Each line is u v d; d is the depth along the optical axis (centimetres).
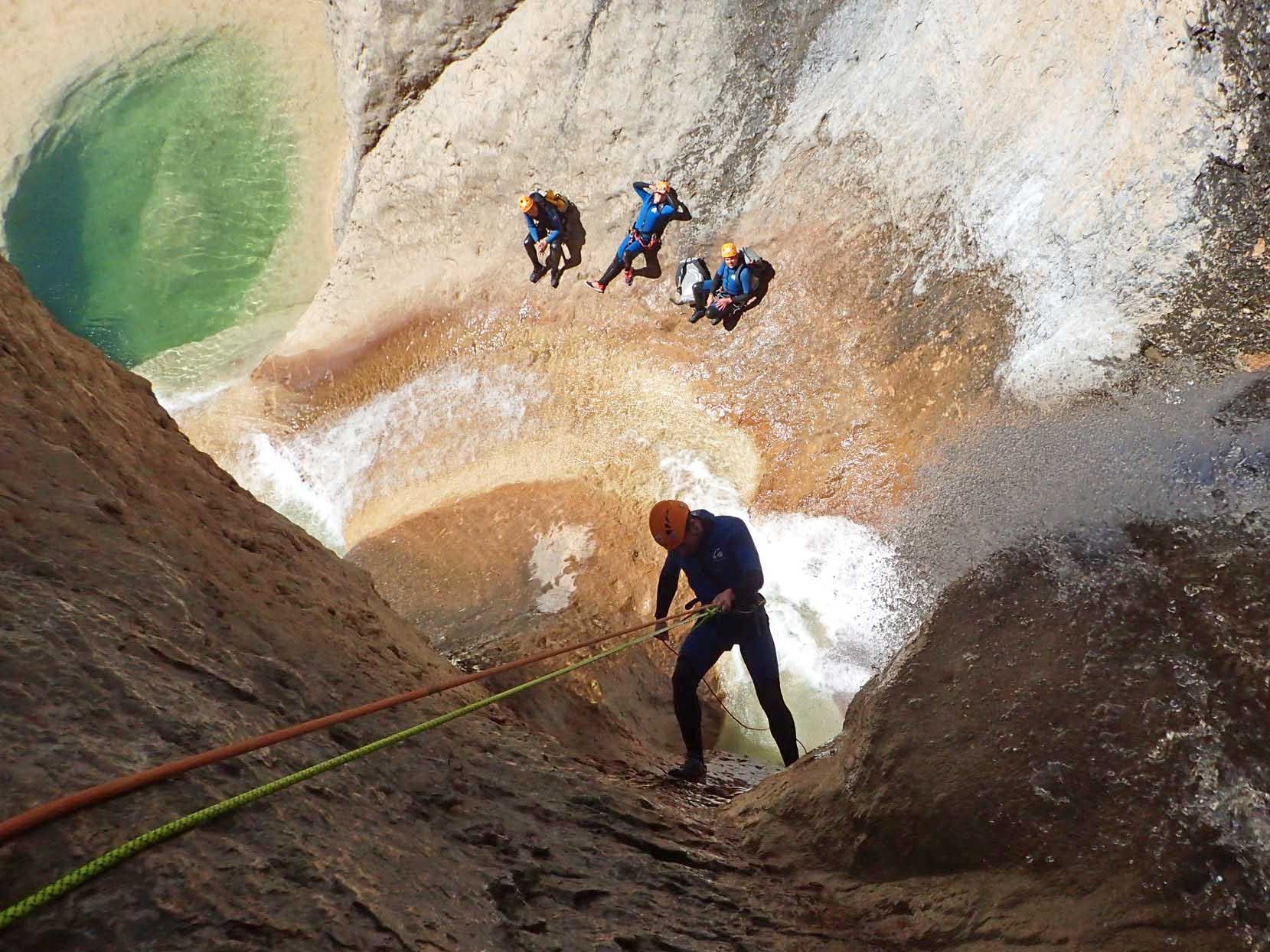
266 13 1538
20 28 1549
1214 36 675
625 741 632
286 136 1529
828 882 355
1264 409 506
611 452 1026
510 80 1133
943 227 885
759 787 478
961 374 838
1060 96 802
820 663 811
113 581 293
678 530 512
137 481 378
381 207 1252
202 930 192
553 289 1135
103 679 240
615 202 1102
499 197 1173
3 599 252
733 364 1006
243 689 283
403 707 357
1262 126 655
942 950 304
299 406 1235
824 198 979
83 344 470
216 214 1510
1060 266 780
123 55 1536
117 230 1507
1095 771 323
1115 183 745
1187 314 677
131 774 213
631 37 1059
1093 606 372
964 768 346
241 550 407
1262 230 652
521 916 270
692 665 541
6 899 181
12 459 319
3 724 213
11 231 1517
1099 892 297
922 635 405
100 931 182
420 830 283
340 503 1162
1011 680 364
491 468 1080
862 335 923
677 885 328
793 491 907
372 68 1185
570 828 343
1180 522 398
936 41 891
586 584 887
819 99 988
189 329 1446
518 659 711
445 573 961
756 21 1003
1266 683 316
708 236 1047
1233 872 284
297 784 254
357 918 217
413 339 1208
